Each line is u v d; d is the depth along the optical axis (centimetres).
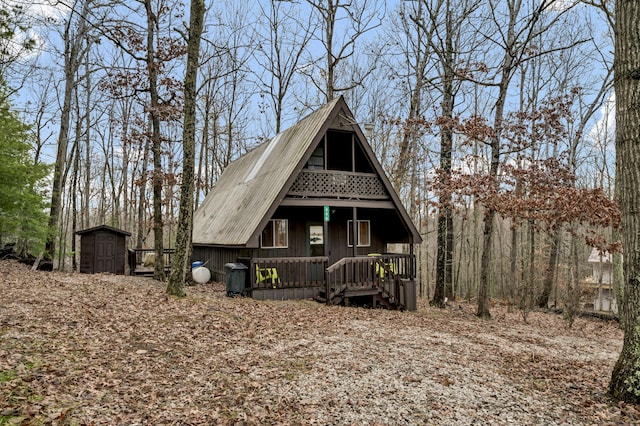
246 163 2212
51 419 447
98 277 1670
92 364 611
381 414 518
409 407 540
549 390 618
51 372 562
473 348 867
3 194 1464
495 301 2266
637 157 534
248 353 733
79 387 534
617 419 511
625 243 553
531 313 1794
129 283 1501
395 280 1515
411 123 1379
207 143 3138
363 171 1739
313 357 728
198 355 705
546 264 2309
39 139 2881
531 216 1193
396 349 808
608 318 1697
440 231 1678
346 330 959
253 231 1367
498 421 509
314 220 1702
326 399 555
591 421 509
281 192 1399
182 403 524
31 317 784
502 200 1205
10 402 466
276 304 1269
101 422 457
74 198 2627
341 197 1516
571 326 1413
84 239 2077
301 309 1213
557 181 1266
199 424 473
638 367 553
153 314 927
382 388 599
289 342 819
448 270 1941
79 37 1783
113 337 742
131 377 589
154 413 491
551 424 502
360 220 1788
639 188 532
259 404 533
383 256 1559
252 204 1590
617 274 1484
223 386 584
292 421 491
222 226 1786
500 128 1296
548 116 1273
